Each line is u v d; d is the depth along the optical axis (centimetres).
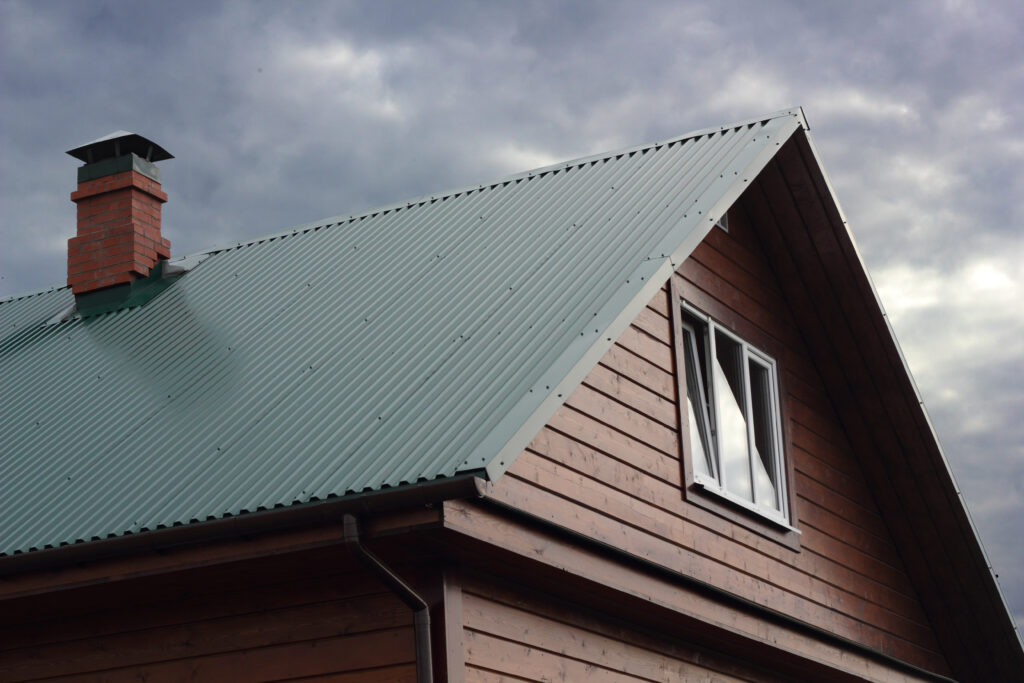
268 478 754
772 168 1145
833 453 1266
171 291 1252
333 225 1291
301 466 755
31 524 812
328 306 1053
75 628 857
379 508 679
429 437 734
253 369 966
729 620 989
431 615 742
